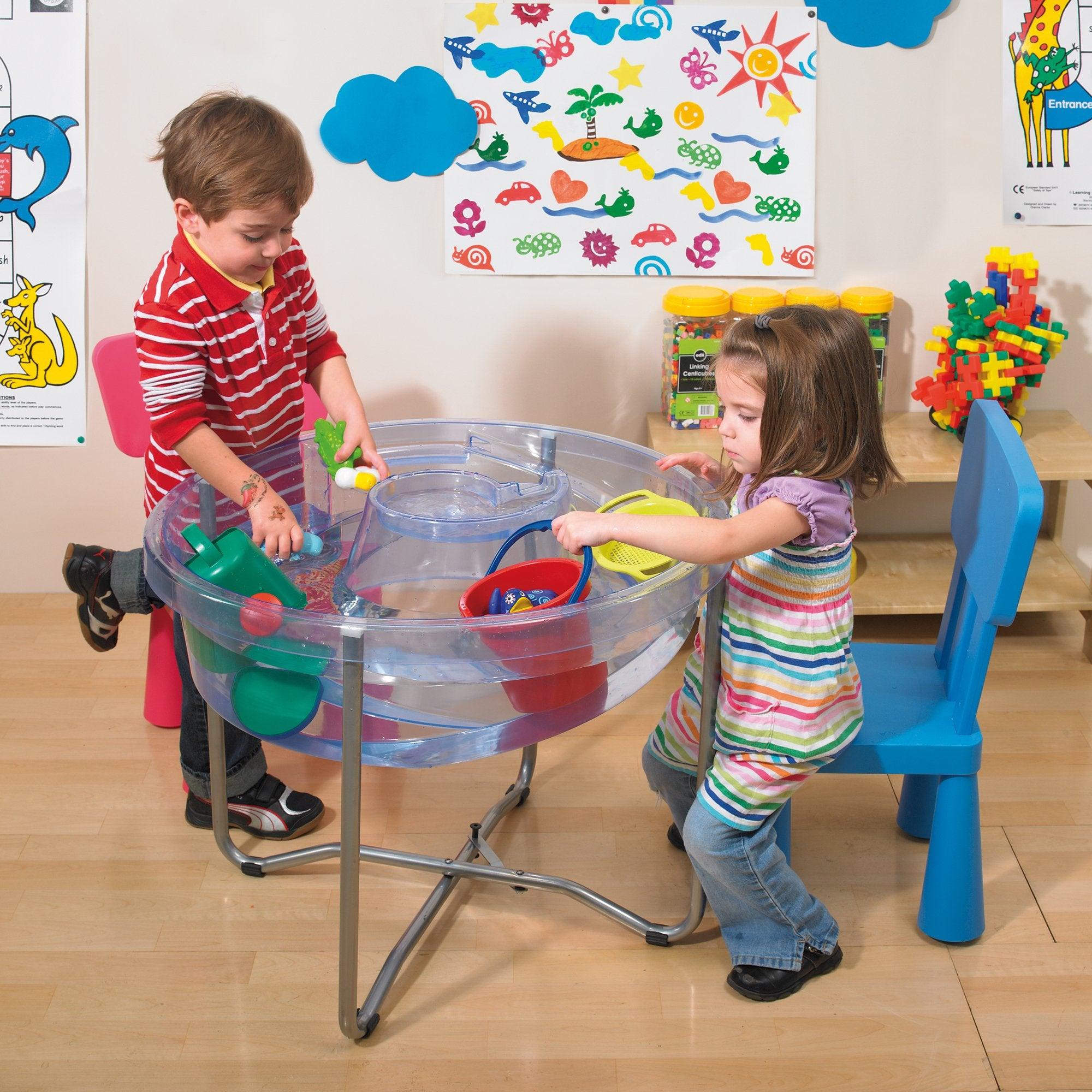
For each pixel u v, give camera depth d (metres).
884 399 1.88
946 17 1.71
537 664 0.96
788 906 1.20
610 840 1.46
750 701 1.14
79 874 1.39
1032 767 1.58
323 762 1.62
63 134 1.74
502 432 1.41
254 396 1.28
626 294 1.84
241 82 1.73
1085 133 1.77
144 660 1.85
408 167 1.76
